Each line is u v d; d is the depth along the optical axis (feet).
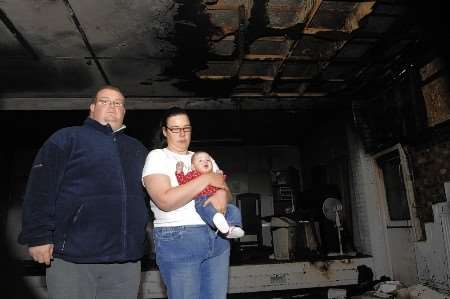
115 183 6.62
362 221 19.62
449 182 13.42
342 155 22.29
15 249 26.40
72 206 6.25
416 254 15.44
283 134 28.99
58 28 12.33
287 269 17.90
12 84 17.38
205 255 5.83
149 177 6.04
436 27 12.63
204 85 18.40
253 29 12.52
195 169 6.46
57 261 6.09
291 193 30.83
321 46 14.43
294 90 19.63
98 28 12.43
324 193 21.50
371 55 15.07
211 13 11.71
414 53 14.56
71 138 6.60
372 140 18.92
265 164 31.68
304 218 21.36
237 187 30.99
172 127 6.62
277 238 19.74
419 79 14.64
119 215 6.50
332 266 18.11
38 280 18.25
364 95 19.54
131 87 18.47
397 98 16.51
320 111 23.04
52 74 16.35
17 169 28.22
